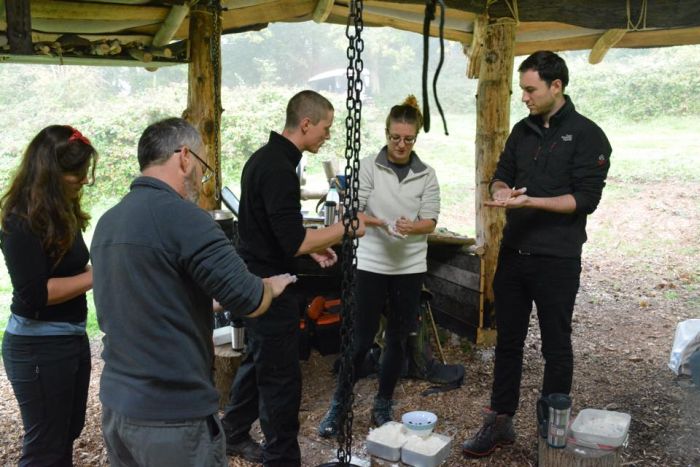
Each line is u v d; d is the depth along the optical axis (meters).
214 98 4.10
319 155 14.44
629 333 5.25
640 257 7.79
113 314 1.80
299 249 2.60
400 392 4.14
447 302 5.21
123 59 4.42
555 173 3.03
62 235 2.22
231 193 4.42
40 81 16.73
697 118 15.61
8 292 7.09
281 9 4.86
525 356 4.72
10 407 3.93
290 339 2.79
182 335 1.82
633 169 11.77
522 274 3.15
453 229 9.76
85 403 2.52
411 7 4.96
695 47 17.55
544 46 5.85
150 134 1.89
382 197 3.46
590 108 16.84
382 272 3.41
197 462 1.86
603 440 2.87
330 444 3.48
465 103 22.06
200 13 4.34
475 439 3.31
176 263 1.78
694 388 4.10
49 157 2.17
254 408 3.21
